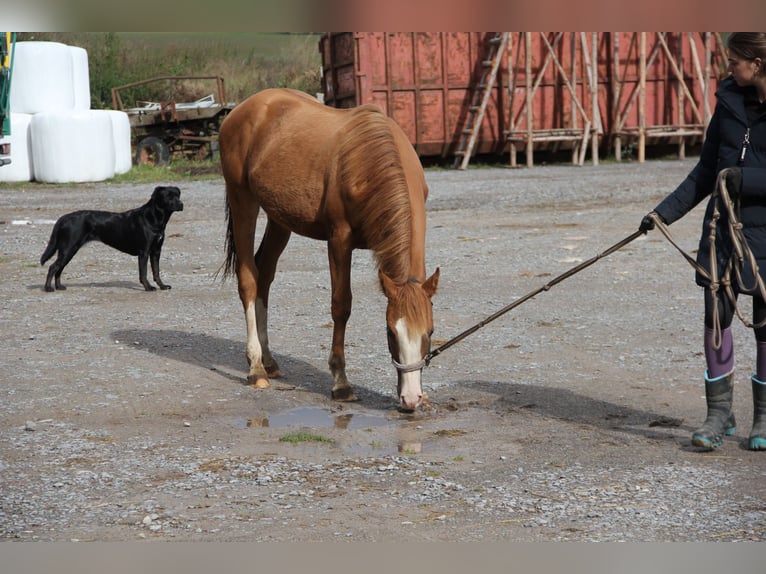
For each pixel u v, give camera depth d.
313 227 6.52
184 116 27.45
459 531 4.08
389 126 6.08
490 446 5.35
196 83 38.50
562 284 10.75
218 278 11.50
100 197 20.58
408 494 4.55
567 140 28.31
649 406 6.14
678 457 5.10
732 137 5.00
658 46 28.19
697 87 29.80
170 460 5.10
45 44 24.59
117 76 36.81
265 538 4.00
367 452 5.27
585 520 4.19
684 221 15.96
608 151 29.67
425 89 27.02
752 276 4.97
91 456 5.17
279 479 4.79
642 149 28.39
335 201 6.13
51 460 5.09
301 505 4.41
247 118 7.06
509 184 22.56
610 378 6.87
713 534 4.02
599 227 15.38
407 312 5.31
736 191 4.91
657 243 13.69
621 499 4.45
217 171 26.25
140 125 27.55
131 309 9.61
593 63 27.58
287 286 10.80
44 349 7.85
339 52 27.08
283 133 6.70
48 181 23.86
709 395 5.26
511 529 4.09
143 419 5.92
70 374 7.04
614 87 28.59
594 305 9.59
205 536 4.03
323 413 6.11
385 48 26.44
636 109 29.42
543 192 20.66
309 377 7.06
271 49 43.78
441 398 6.43
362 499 4.48
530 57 26.83
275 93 7.18
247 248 7.09
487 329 8.56
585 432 5.59
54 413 6.03
